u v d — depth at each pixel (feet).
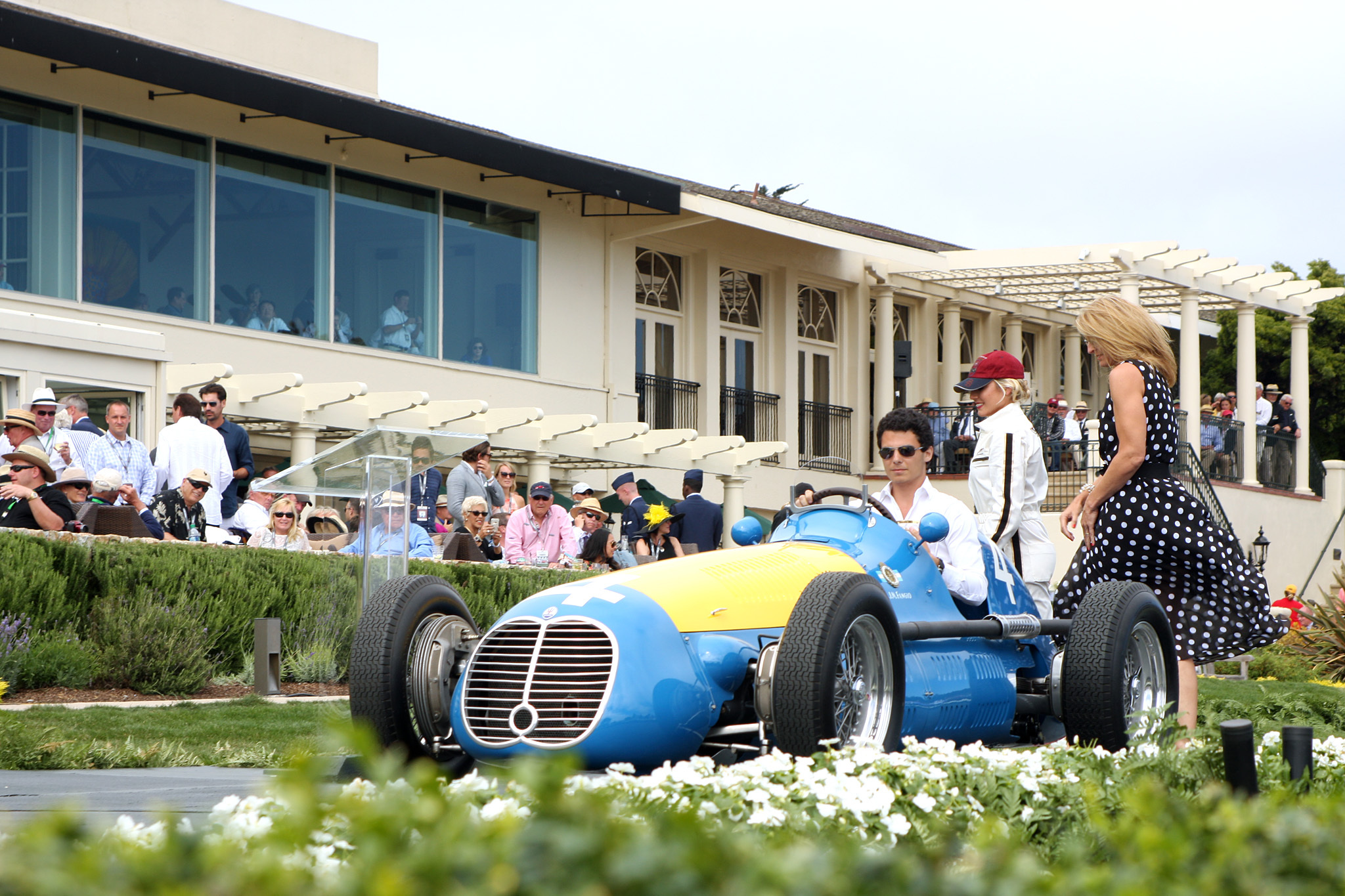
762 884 6.48
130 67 55.77
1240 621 23.07
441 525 50.21
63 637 35.24
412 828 7.34
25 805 16.42
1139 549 23.09
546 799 7.12
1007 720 23.25
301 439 61.46
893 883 6.78
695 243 85.97
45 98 57.93
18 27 52.80
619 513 76.74
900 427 23.68
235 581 38.86
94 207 59.41
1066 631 24.08
